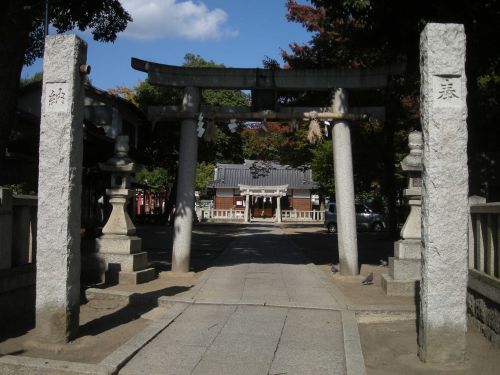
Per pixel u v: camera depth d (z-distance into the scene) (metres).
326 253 17.52
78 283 5.95
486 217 6.32
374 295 8.89
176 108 11.51
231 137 31.56
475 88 11.87
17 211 6.76
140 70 11.23
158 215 33.44
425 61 5.40
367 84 11.27
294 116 11.38
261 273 11.68
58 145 5.74
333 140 11.50
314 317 7.31
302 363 5.45
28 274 6.83
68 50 5.81
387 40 11.59
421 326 5.40
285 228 35.75
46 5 10.01
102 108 23.02
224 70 11.41
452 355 5.21
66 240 5.70
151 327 6.59
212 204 52.47
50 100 5.80
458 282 5.21
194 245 20.06
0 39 9.77
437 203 5.24
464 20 9.62
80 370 4.92
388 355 5.73
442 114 5.29
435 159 5.26
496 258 5.96
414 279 8.96
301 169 30.69
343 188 11.24
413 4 9.91
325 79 11.36
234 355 5.68
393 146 20.53
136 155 23.03
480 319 6.30
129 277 9.71
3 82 9.81
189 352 5.77
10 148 15.21
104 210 16.84
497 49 10.30
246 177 49.81
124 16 13.74
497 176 16.17
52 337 5.70
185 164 11.45
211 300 8.18
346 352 5.66
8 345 5.64
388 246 19.75
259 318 7.25
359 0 9.88
